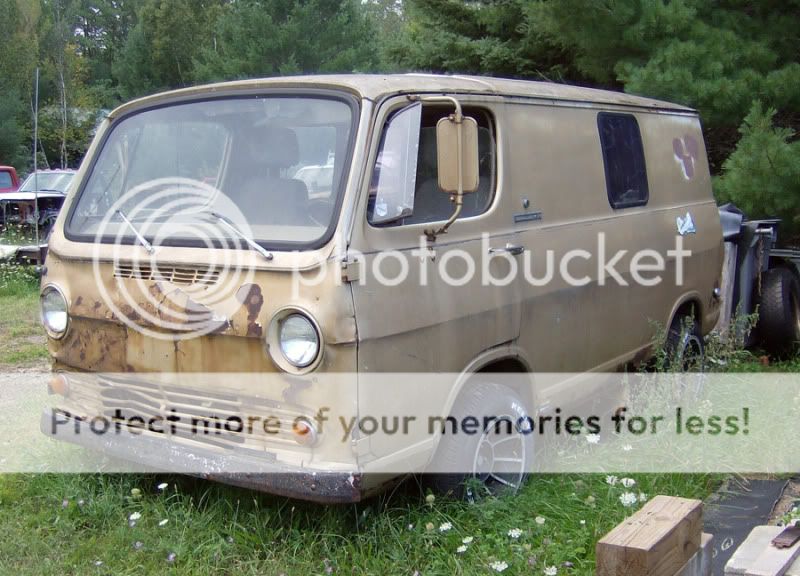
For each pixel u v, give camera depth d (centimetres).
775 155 851
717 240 718
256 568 418
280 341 400
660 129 660
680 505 301
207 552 431
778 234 928
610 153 590
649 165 635
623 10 988
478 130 484
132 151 499
